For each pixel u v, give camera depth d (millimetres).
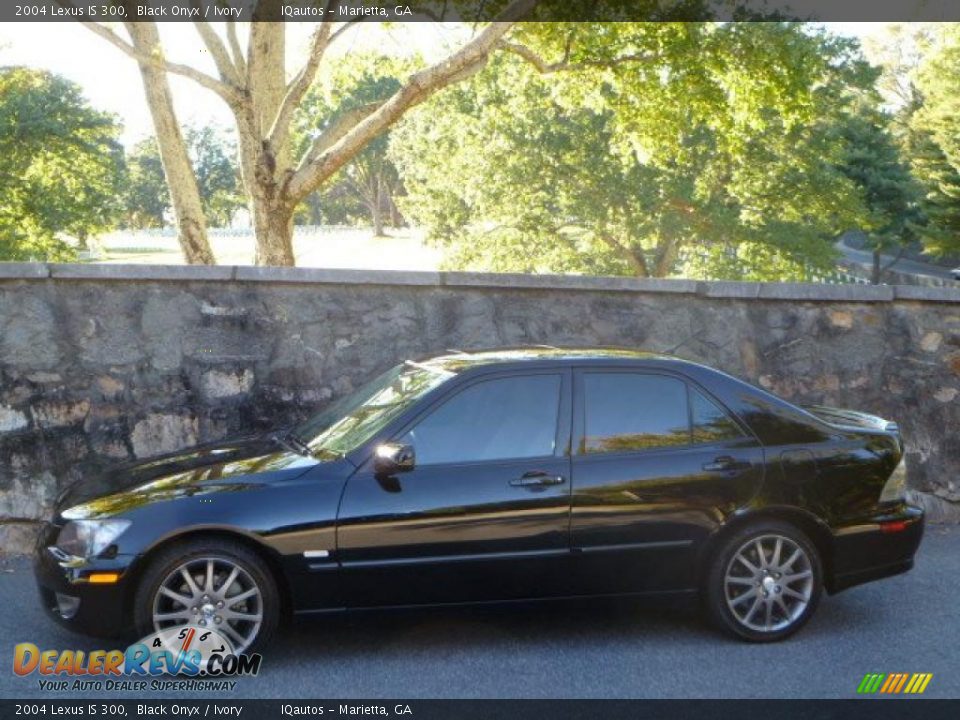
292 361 8383
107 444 7945
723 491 5738
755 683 5277
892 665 5570
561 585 5602
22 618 6102
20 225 30312
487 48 13641
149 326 8078
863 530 5930
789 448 5887
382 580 5375
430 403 5613
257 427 8305
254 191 14070
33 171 30625
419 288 8688
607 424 5746
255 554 5281
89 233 33312
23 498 7723
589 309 9016
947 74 44375
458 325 8758
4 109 29281
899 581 7234
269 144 13930
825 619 6367
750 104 16797
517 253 35750
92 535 5223
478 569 5469
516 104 31938
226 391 8234
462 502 5441
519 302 8891
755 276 35250
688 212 33531
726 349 9180
